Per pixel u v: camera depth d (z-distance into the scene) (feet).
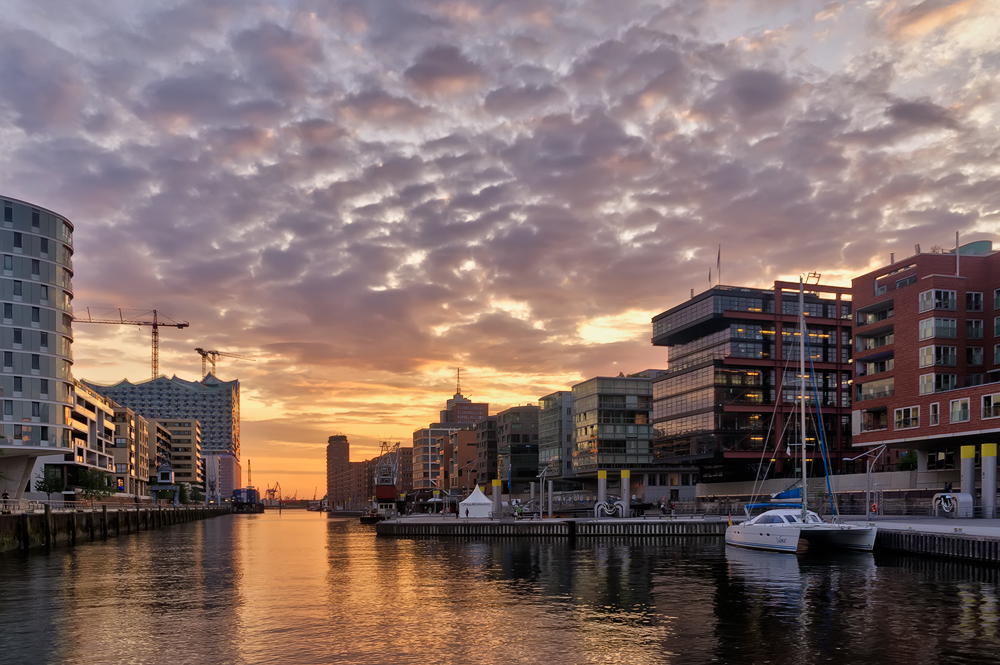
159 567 216.33
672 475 577.02
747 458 453.17
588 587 160.35
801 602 136.46
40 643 110.01
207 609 138.10
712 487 506.89
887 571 176.55
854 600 137.49
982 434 301.02
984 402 295.07
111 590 164.76
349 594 155.84
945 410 313.73
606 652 102.17
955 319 326.65
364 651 104.01
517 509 388.37
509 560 223.30
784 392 463.01
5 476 403.13
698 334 492.95
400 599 148.15
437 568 204.44
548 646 105.70
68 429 411.54
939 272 338.34
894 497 321.93
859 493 347.77
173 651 104.78
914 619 120.16
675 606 135.23
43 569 211.20
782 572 178.29
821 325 474.08
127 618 129.18
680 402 499.10
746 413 459.32
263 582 177.78
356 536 398.62
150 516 531.91
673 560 211.82
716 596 145.28
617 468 574.56
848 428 470.39
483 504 402.31
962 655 98.63
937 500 260.42
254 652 103.96
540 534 330.75
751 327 464.24
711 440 456.86
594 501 430.61
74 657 101.96
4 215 395.14
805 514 234.38
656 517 363.76
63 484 505.66
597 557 226.17
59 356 408.05
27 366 393.70
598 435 574.97
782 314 468.75
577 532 321.52
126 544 330.13
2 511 275.80
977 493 299.38
